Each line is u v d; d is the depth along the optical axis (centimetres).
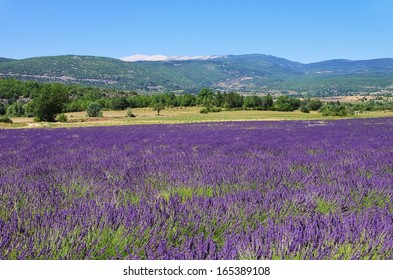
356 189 502
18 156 997
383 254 287
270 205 404
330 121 4747
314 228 324
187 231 334
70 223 333
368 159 817
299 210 402
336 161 794
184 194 478
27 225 334
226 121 5697
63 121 6644
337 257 279
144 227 324
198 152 1059
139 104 13988
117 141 1686
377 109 11262
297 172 629
